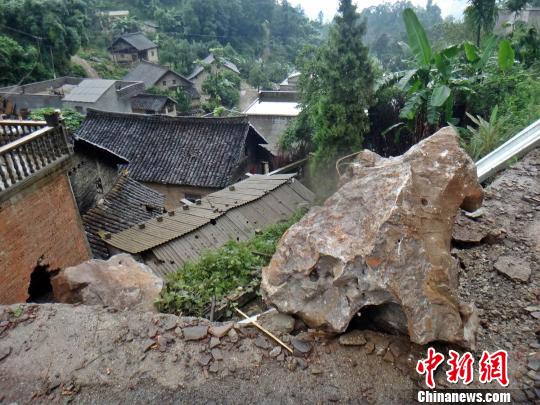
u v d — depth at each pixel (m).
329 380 2.99
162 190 15.38
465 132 8.65
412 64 11.81
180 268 6.97
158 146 16.11
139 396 3.07
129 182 13.12
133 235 8.45
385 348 3.14
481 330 3.22
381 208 2.98
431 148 3.35
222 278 5.36
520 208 4.83
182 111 35.81
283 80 47.34
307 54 14.24
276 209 10.05
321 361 3.13
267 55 54.81
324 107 10.52
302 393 2.93
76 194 10.80
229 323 3.59
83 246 7.93
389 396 2.83
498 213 4.78
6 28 31.34
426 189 3.09
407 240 2.84
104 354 3.46
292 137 14.41
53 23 32.50
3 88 26.61
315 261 3.07
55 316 3.94
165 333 3.59
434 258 2.82
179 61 43.88
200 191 14.94
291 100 23.05
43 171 6.50
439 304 2.74
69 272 4.72
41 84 28.70
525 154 6.17
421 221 2.94
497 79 9.55
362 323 3.33
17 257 6.14
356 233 2.99
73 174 10.63
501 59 9.25
